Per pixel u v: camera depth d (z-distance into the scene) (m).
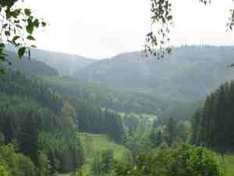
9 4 5.76
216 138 119.69
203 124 123.94
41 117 164.75
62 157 135.00
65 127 187.75
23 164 81.00
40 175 94.19
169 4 8.07
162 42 8.15
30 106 179.38
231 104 120.06
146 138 150.25
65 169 135.00
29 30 5.87
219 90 124.88
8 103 173.88
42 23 5.93
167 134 139.62
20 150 97.56
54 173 124.25
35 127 100.88
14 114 141.25
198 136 123.94
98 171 95.00
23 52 5.88
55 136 156.88
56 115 190.38
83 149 166.25
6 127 117.75
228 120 119.12
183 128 144.00
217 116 120.88
